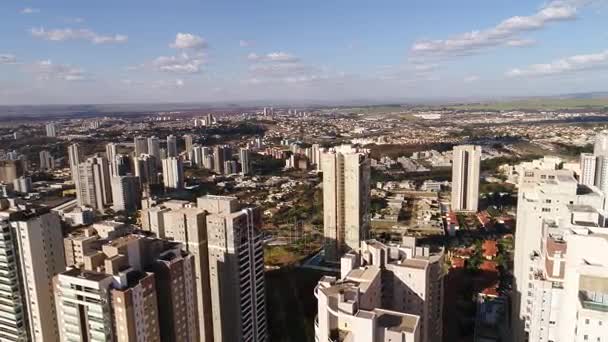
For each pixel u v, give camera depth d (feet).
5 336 437.99
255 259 503.61
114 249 349.41
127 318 319.88
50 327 435.53
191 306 394.52
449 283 653.30
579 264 293.02
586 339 270.87
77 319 332.39
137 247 366.02
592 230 351.05
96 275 329.11
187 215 475.72
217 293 486.38
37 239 418.92
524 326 458.50
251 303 499.51
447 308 611.06
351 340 301.22
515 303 524.11
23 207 448.24
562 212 492.13
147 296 338.13
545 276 390.63
